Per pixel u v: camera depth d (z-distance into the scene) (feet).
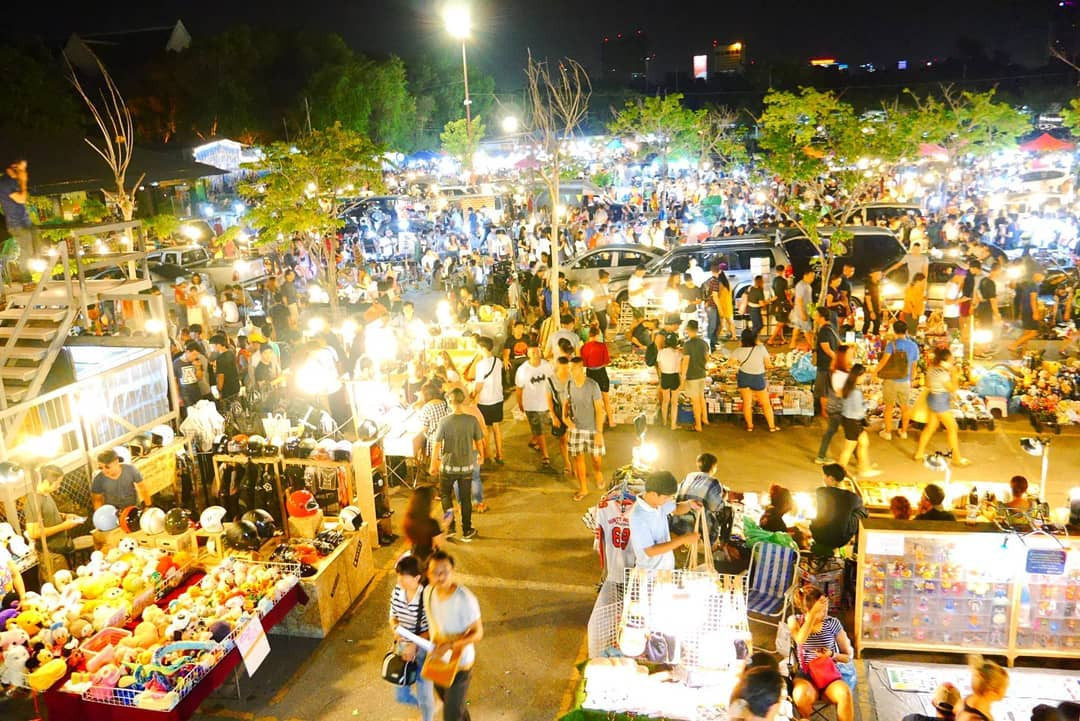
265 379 42.22
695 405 40.70
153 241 88.28
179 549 26.35
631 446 39.34
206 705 22.48
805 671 19.85
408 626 19.13
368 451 29.81
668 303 48.06
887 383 37.65
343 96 143.64
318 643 25.21
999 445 37.35
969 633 23.48
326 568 25.44
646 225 95.71
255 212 60.59
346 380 30.91
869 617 23.70
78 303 32.48
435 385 34.94
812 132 54.90
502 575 28.45
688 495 25.68
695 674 18.78
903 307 53.36
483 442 37.35
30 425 30.71
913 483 32.53
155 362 33.88
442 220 103.55
